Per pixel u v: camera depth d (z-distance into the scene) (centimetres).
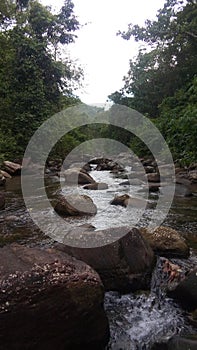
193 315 302
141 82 2448
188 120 937
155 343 263
